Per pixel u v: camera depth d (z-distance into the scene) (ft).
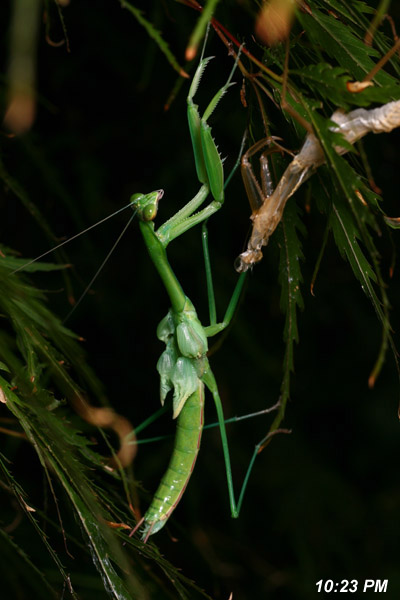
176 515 2.82
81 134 2.48
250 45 1.83
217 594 2.21
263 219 1.78
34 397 1.74
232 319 1.92
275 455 3.03
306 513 2.93
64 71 2.37
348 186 1.68
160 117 2.50
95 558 1.76
